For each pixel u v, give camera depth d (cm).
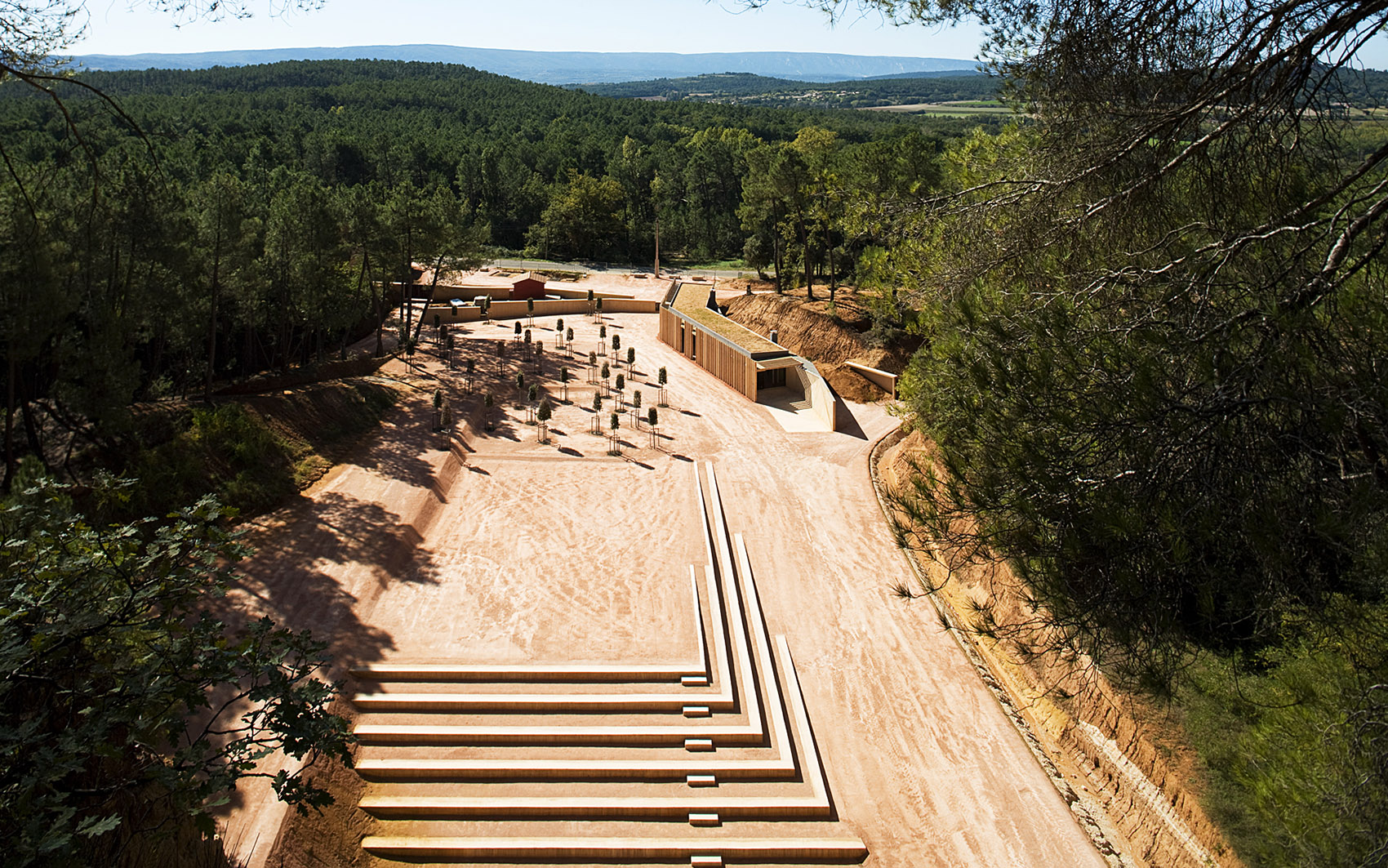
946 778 2445
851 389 6012
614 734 2534
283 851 1972
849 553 3784
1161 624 1095
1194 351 1114
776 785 2409
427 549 3622
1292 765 1214
